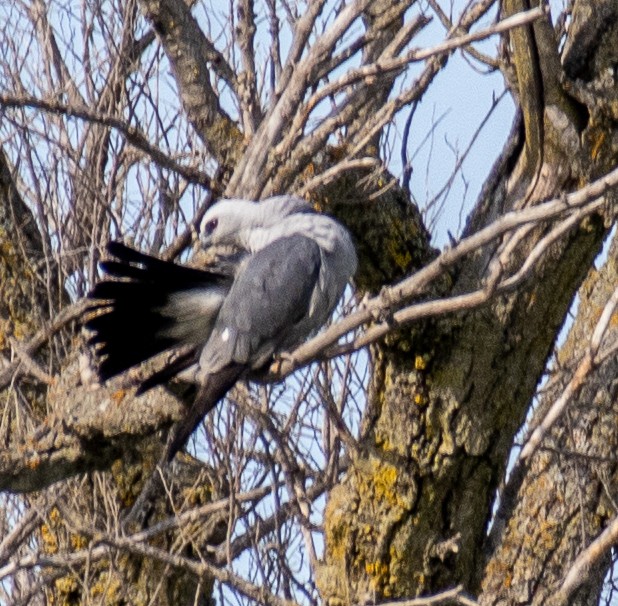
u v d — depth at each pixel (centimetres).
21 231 1300
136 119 1256
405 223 1148
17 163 1296
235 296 985
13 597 1278
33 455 997
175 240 1149
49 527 1169
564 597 884
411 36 1037
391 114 1024
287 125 1066
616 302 911
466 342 1108
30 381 1163
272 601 974
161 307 967
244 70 1158
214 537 1252
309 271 1015
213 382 959
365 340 905
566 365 1237
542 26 1027
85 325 954
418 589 1130
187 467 1262
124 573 1239
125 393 993
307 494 1212
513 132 1124
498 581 1234
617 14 1084
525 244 1099
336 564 1143
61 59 1286
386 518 1124
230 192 1074
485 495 1145
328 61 1026
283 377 988
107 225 1227
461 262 1123
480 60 1138
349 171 1095
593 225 1084
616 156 1081
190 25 1143
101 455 1010
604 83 1076
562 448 1182
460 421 1118
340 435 1134
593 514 1233
